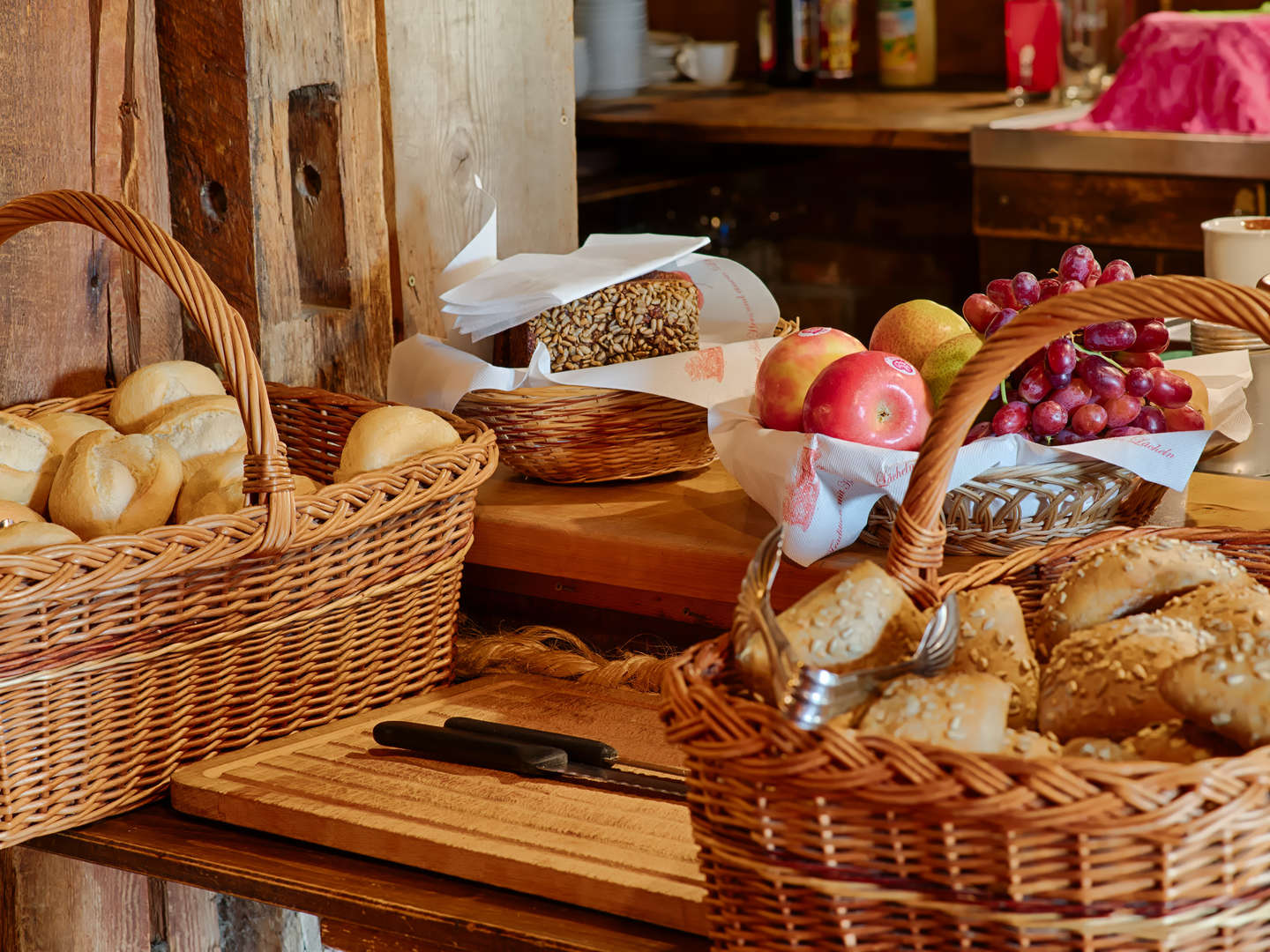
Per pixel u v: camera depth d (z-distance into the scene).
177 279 1.02
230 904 1.58
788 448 1.14
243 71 1.43
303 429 1.40
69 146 1.41
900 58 3.35
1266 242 1.52
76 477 1.12
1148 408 1.13
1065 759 0.64
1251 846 0.66
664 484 1.44
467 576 1.42
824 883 0.69
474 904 0.91
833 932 0.70
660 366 1.34
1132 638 0.78
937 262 3.11
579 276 1.37
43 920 1.41
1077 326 0.77
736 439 1.21
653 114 3.05
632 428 1.37
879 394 1.12
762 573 0.81
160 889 1.50
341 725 1.15
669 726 0.74
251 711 1.11
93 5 1.41
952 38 3.57
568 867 0.91
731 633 0.81
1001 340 0.79
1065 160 2.64
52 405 1.37
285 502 1.02
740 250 3.26
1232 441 1.24
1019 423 1.10
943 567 1.13
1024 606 0.98
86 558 0.96
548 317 1.37
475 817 0.98
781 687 0.73
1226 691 0.70
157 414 1.28
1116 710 0.77
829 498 1.13
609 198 3.04
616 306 1.38
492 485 1.46
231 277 1.49
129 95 1.45
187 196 1.50
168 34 1.46
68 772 1.02
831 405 1.13
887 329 1.24
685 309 1.40
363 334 1.57
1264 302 0.74
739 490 1.41
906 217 3.12
